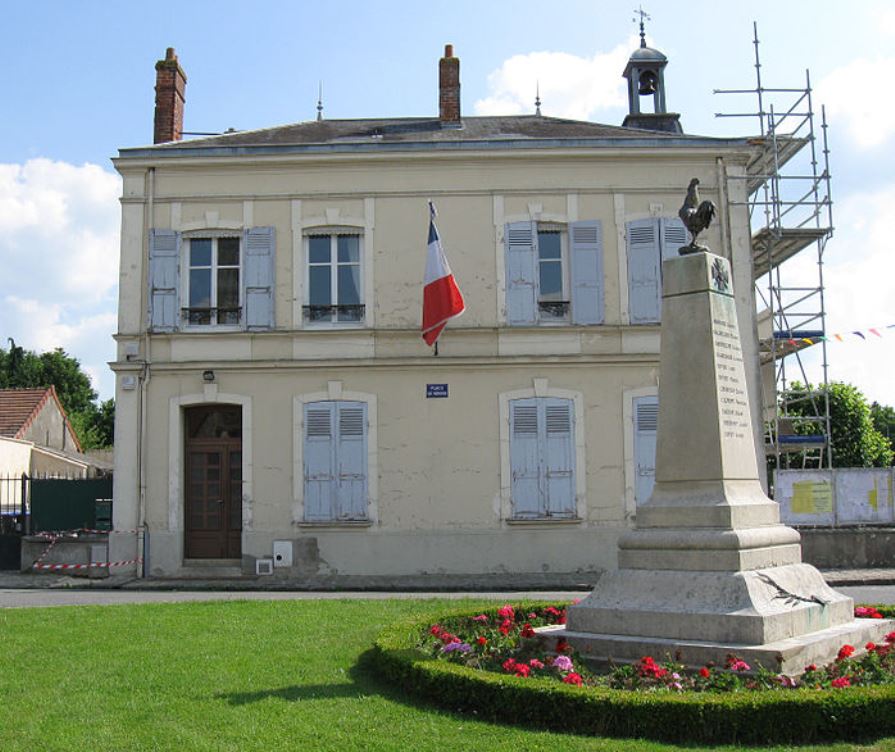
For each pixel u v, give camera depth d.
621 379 19.98
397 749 5.82
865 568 19.05
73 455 38.22
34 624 10.68
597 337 20.11
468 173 20.55
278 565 19.42
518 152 20.39
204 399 19.89
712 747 5.89
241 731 6.20
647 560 8.40
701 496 8.53
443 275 18.92
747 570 7.99
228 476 20.23
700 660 7.45
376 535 19.56
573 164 20.58
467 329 20.03
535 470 19.72
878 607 9.65
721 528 8.23
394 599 13.17
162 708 6.82
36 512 21.39
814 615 8.05
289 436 19.84
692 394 8.77
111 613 11.60
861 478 20.08
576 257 20.31
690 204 9.48
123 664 8.35
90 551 19.88
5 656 8.76
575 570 19.50
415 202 20.50
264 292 20.17
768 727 5.98
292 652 8.88
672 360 8.95
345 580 18.86
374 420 19.84
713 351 8.76
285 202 20.48
